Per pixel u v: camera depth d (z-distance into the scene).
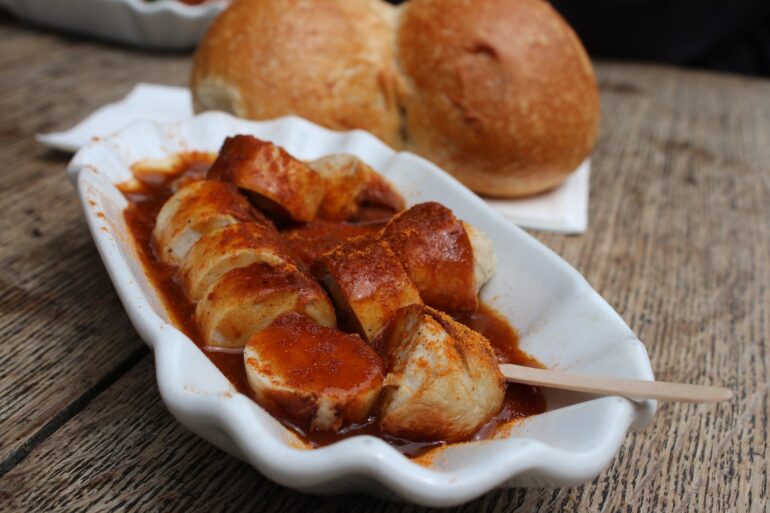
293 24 0.39
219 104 0.41
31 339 0.30
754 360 0.33
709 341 0.34
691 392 0.24
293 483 0.22
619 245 0.40
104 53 0.60
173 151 0.35
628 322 0.34
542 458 0.22
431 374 0.24
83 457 0.26
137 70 0.57
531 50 0.38
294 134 0.36
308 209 0.32
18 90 0.51
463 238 0.29
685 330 0.34
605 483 0.27
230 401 0.23
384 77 0.39
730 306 0.36
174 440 0.27
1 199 0.38
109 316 0.31
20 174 0.40
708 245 0.40
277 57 0.39
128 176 0.33
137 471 0.26
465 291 0.29
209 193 0.30
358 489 0.23
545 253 0.30
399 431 0.24
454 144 0.39
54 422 0.27
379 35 0.40
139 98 0.48
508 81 0.38
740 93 0.68
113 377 0.29
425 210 0.29
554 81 0.39
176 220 0.30
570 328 0.28
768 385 0.32
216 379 0.24
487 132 0.38
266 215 0.32
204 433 0.24
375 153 0.36
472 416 0.25
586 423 0.24
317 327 0.26
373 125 0.39
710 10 0.77
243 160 0.31
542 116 0.38
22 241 0.35
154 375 0.29
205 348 0.27
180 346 0.24
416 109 0.39
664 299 0.36
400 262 0.28
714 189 0.47
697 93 0.67
